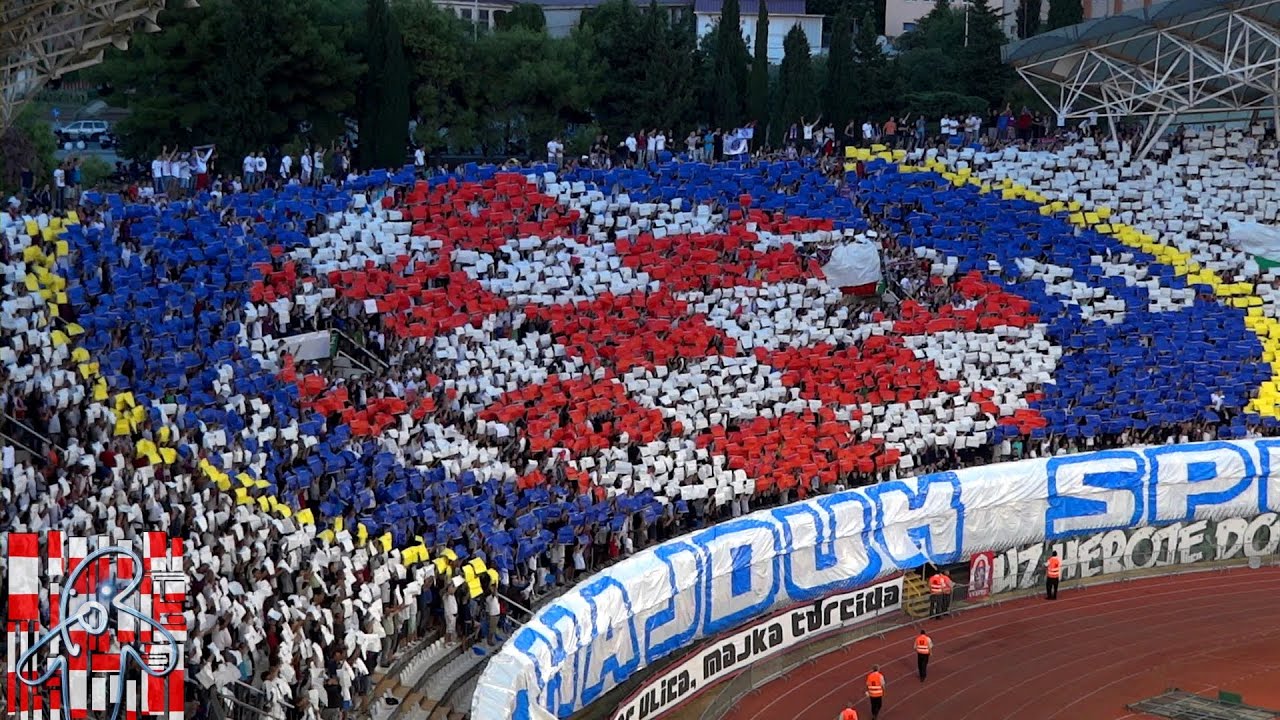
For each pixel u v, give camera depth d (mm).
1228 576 55031
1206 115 82750
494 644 44312
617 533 50188
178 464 41781
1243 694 43781
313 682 36125
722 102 85562
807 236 65000
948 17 127312
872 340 60312
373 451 47656
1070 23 101125
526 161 81000
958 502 51656
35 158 74188
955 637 48438
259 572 39312
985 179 71062
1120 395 61375
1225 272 67875
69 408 41469
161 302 48625
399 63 72562
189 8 72250
